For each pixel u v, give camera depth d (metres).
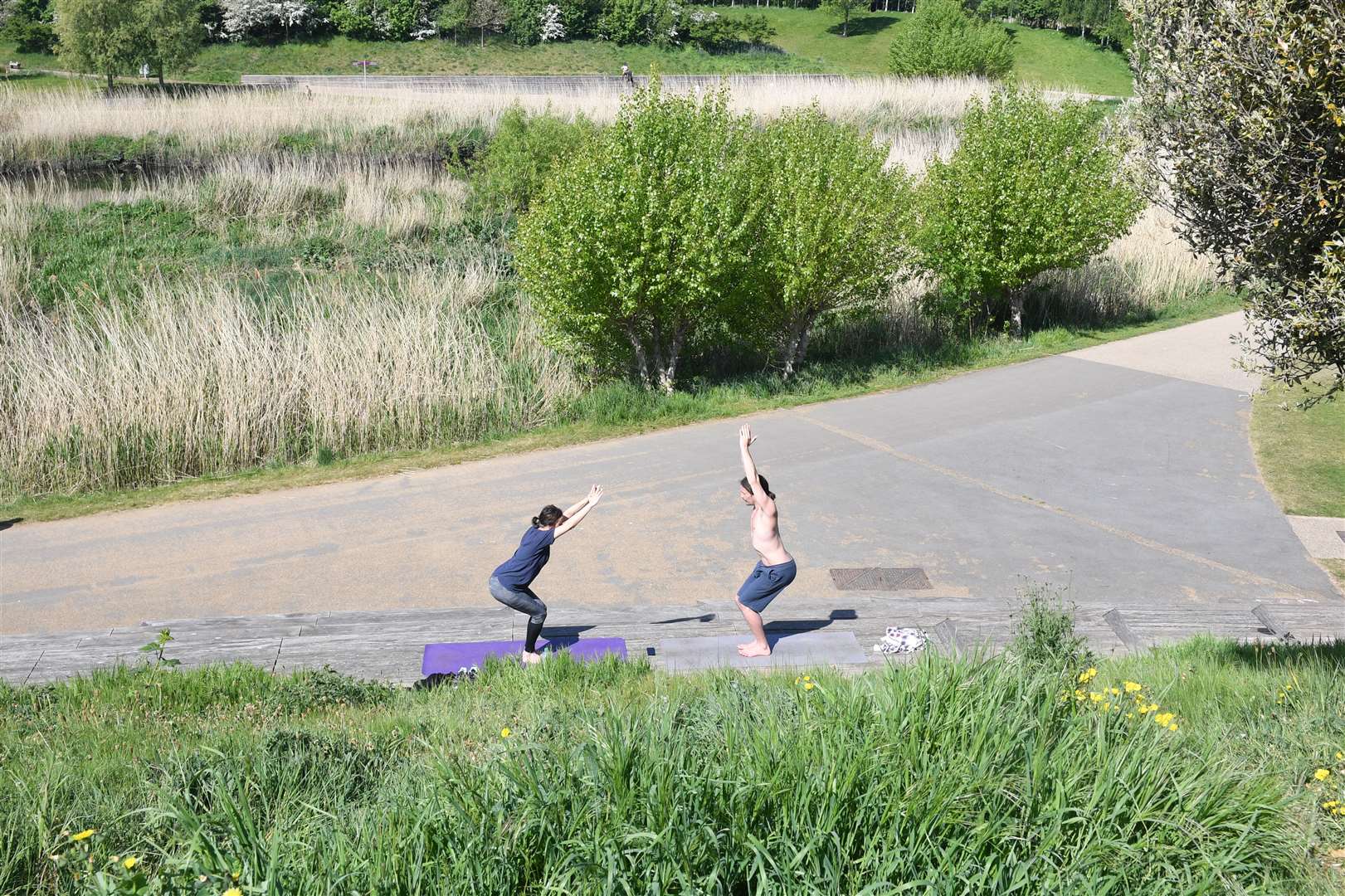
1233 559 12.74
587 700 7.53
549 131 27.22
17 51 57.88
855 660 9.18
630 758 4.50
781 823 4.19
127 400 15.87
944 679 5.19
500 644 9.70
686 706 5.94
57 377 16.03
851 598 11.23
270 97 36.50
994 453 16.42
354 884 3.80
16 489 15.12
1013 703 5.19
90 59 45.03
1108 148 21.45
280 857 3.99
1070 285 25.47
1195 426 17.73
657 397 18.75
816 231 18.39
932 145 35.81
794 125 20.86
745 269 18.42
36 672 9.08
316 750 5.95
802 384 20.02
